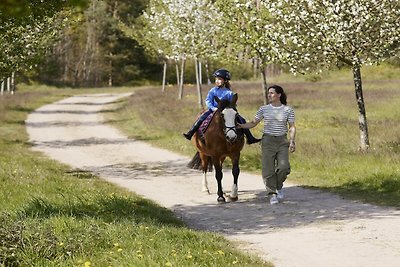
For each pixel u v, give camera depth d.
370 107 35.59
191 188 15.46
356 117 30.98
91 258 6.98
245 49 24.59
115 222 9.13
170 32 37.75
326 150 19.27
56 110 45.38
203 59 39.28
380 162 16.41
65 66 94.88
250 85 61.41
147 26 44.91
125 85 99.31
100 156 23.16
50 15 12.03
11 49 18.91
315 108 37.06
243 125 12.68
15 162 19.12
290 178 16.08
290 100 42.50
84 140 28.56
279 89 12.61
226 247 8.09
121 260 6.80
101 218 9.28
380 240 8.81
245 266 7.05
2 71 19.58
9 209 10.78
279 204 12.53
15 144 26.59
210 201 13.39
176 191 14.98
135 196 13.59
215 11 33.19
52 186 13.66
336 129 26.30
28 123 36.44
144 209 11.16
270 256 8.06
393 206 11.74
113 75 99.75
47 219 8.96
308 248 8.48
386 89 47.25
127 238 7.90
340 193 13.54
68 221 8.69
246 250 8.41
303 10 18.23
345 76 65.81
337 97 43.06
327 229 9.76
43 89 80.44
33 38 19.34
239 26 22.55
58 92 69.75
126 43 99.00
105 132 31.70
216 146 12.96
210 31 34.88
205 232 9.27
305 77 65.31
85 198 11.65
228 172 18.11
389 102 37.75
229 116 12.62
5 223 8.24
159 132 29.41
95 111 44.75
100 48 98.38
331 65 19.17
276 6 18.62
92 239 7.70
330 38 17.69
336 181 15.04
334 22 17.50
